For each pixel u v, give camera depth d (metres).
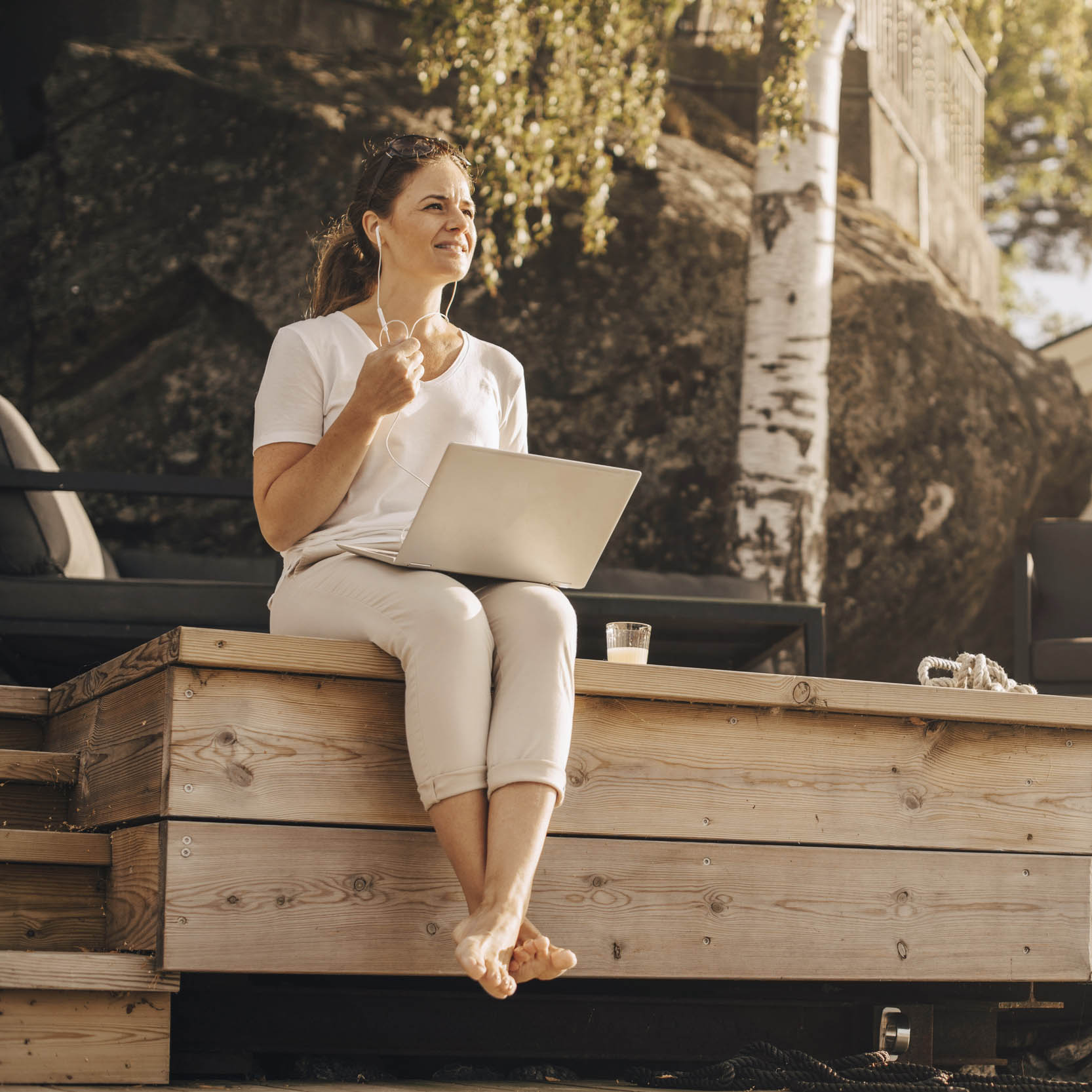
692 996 2.39
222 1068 1.99
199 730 1.79
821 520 5.20
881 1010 2.37
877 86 7.71
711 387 6.20
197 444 5.71
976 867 2.27
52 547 3.59
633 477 1.90
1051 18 9.27
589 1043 2.23
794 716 2.18
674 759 2.09
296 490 1.92
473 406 2.09
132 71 6.09
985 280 9.02
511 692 1.79
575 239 6.25
